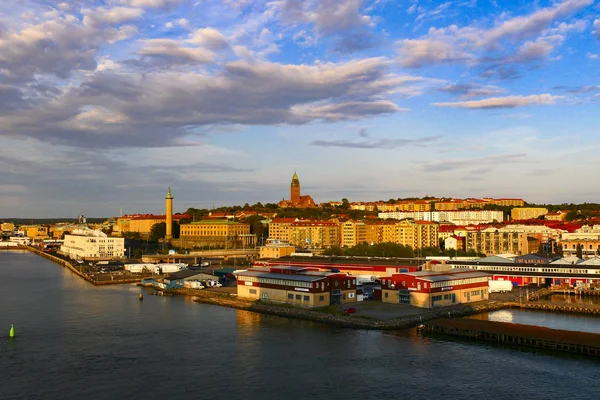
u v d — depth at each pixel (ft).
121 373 309.83
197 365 323.37
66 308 517.96
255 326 428.15
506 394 274.57
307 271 552.82
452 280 514.27
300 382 293.43
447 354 341.00
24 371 313.12
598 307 493.77
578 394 273.95
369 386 286.66
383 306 497.87
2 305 535.60
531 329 378.53
